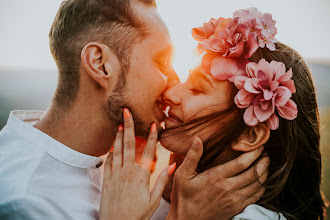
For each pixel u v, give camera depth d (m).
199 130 1.70
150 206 1.52
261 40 1.58
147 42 1.66
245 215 1.55
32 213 1.40
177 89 1.73
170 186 2.10
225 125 1.68
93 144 1.73
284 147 1.71
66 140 1.66
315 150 1.85
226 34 1.59
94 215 1.58
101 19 1.64
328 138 2.27
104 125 1.70
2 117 2.86
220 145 1.71
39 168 1.53
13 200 1.39
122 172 1.55
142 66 1.65
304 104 1.75
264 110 1.49
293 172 1.82
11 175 1.48
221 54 1.60
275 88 1.47
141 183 1.55
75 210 1.52
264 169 1.64
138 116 1.69
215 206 1.63
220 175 1.63
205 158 1.76
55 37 1.73
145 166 1.60
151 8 1.75
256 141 1.61
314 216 1.89
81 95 1.65
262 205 1.67
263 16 1.61
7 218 1.38
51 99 1.74
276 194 1.69
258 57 1.62
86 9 1.66
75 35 1.65
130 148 1.59
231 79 1.57
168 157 2.39
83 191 1.63
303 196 1.84
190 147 1.71
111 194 1.51
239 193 1.62
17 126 1.66
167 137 1.78
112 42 1.62
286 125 1.68
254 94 1.51
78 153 1.66
